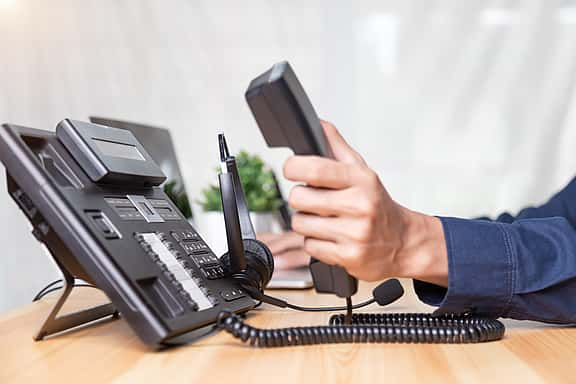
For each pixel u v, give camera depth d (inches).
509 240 31.3
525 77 95.6
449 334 27.8
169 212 33.6
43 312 36.4
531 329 31.9
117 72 99.5
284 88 25.2
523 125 96.0
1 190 100.1
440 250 30.2
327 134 28.0
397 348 27.3
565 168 96.0
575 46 94.5
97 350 26.9
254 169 72.9
